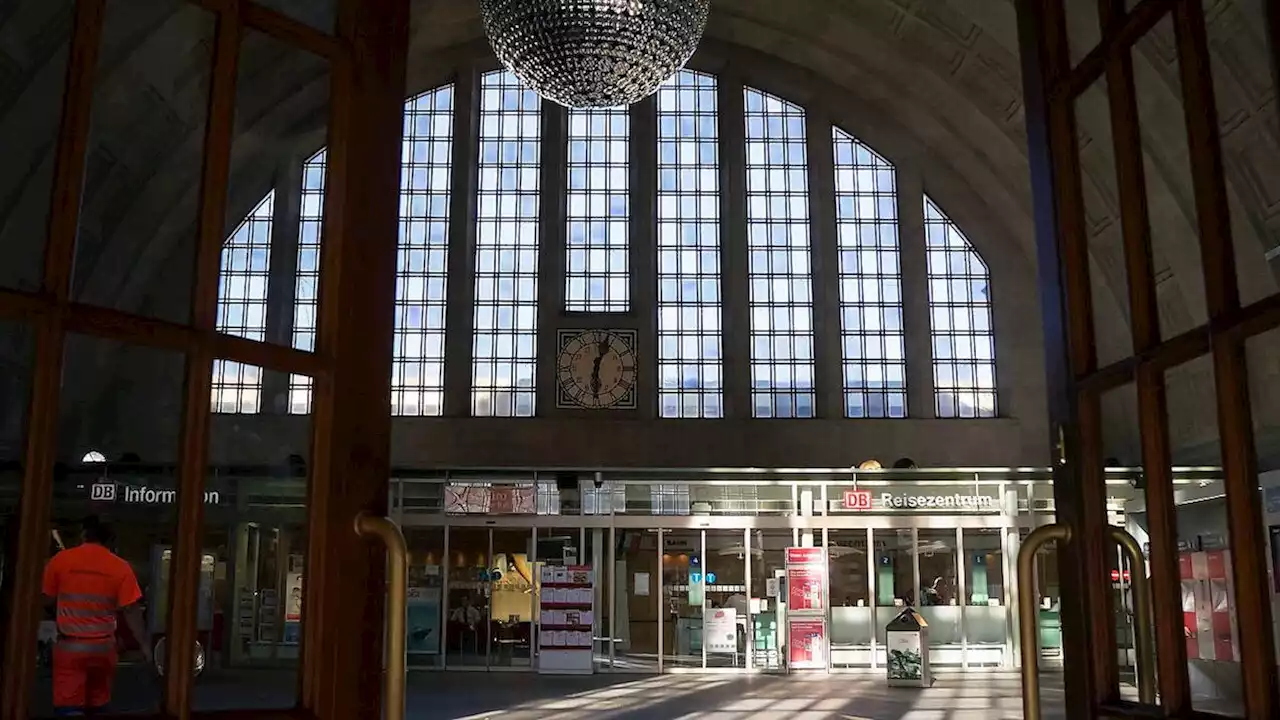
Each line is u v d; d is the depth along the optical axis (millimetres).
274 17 2303
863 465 23516
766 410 28906
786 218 30031
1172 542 2217
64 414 22844
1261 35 4707
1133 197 2355
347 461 2326
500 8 6098
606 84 6281
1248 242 8125
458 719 13391
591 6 5859
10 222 14289
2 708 1718
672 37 6105
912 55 26938
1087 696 2516
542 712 14164
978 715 13961
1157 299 2332
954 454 28312
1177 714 2139
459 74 30031
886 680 19109
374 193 2494
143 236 24625
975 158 28844
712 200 30156
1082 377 2590
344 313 2377
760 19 28750
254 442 26906
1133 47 2438
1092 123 6105
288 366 2234
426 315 29109
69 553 5219
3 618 1750
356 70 2486
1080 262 2674
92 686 5141
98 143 21094
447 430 28062
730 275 29422
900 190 29938
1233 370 1977
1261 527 1935
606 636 21375
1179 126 10414
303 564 2256
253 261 28172
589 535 21922
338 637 2240
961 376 29250
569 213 29922
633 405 28547
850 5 26672
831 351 28891
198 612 2002
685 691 17016
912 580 21859
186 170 24031
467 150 29625
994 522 21922
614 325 28969
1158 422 2266
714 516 21875
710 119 30641
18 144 14133
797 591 21031
